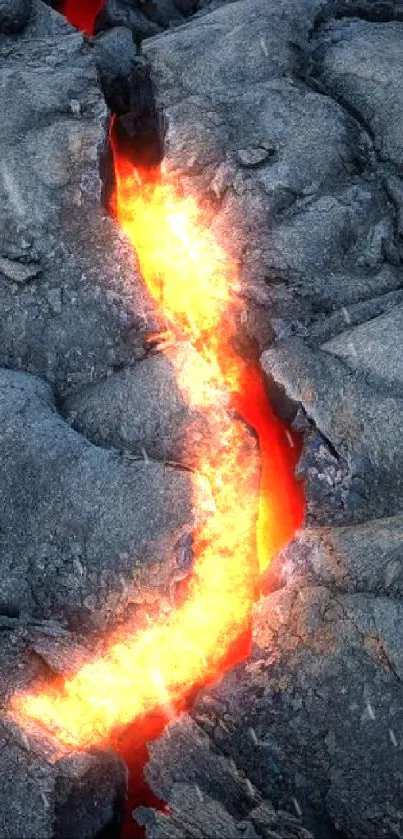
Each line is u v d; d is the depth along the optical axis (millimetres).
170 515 4613
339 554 4449
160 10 7832
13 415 4961
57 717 4117
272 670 4246
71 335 5414
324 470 4969
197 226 5883
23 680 4184
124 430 5051
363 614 4195
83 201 5777
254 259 5676
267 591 4629
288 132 6082
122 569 4566
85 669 4324
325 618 4262
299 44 6637
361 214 5820
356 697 4066
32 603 4586
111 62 7059
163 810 4121
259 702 4191
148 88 6641
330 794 3967
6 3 7074
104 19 7848
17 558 4637
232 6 6984
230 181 5926
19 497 4730
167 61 6625
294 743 4082
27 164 5887
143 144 6699
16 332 5457
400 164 6039
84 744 4055
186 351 5289
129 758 4273
